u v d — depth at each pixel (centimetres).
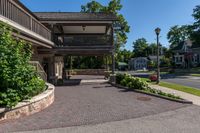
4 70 788
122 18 4219
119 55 4656
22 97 841
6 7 1042
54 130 659
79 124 719
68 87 1783
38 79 1048
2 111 718
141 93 1394
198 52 5500
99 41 2175
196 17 4328
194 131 652
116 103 1061
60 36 2442
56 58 2806
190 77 3056
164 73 4303
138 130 661
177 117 808
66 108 943
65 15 2241
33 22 1488
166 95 1238
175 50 6656
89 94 1356
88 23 2167
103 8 4294
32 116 808
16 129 664
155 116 822
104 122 743
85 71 3694
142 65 8838
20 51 922
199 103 1062
